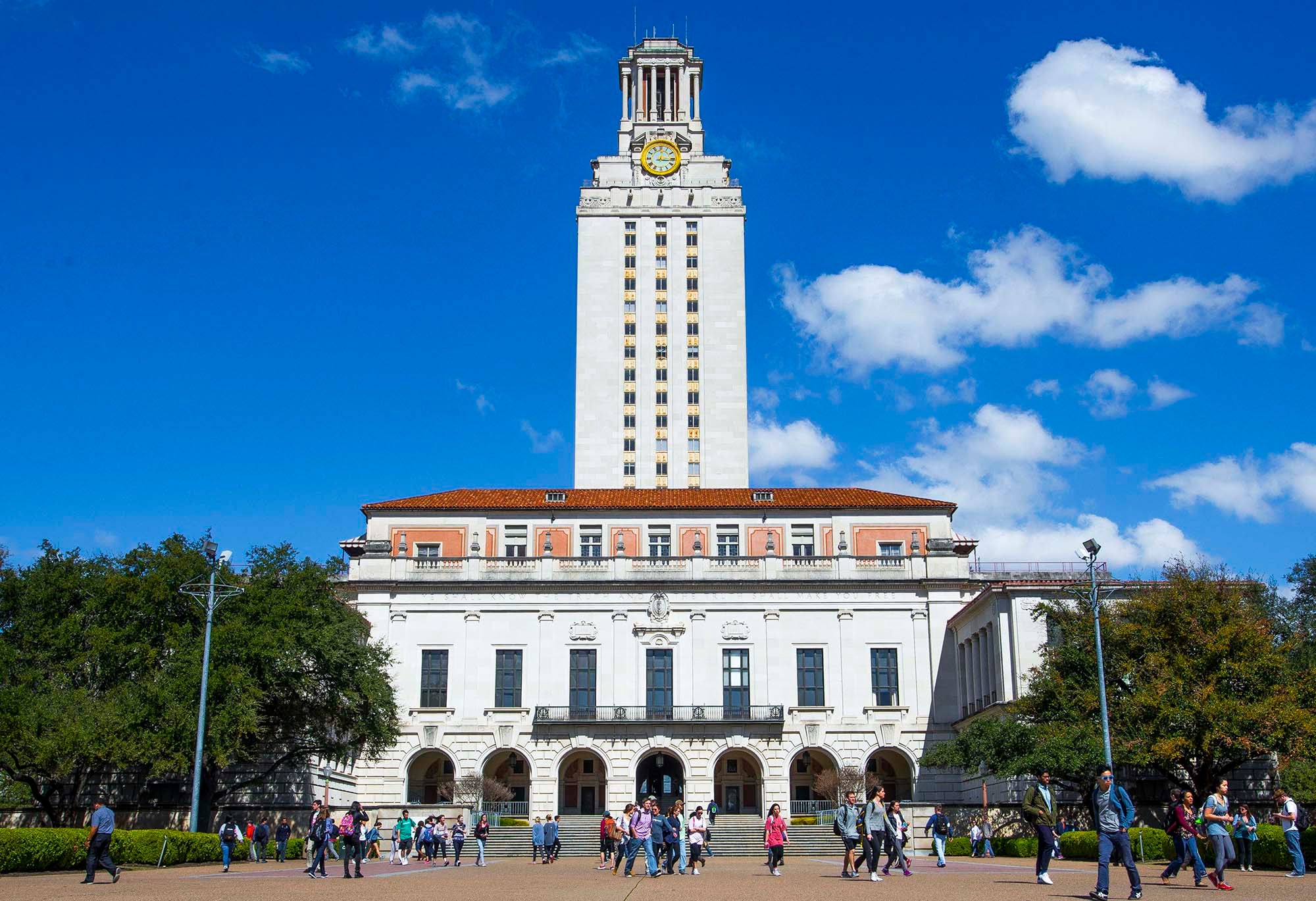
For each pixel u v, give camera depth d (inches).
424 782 3312.0
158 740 2119.8
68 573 2378.2
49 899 1061.1
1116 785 935.7
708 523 3449.8
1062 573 3597.4
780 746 3085.6
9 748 2003.0
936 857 1787.6
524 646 3189.0
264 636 2292.1
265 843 2006.6
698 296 5575.8
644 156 5777.6
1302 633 2541.8
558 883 1338.6
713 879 1430.9
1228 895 1010.1
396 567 3245.6
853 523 3442.4
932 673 3144.7
